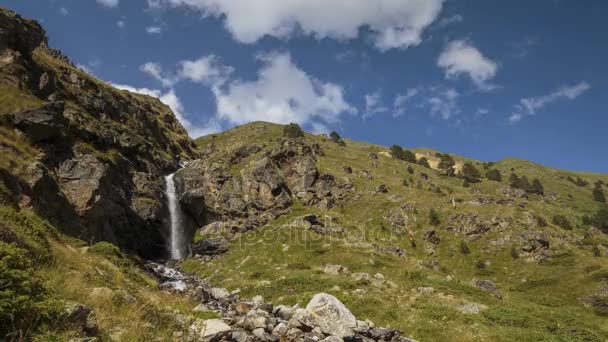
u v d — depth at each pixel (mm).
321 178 92250
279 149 94938
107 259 23312
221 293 21500
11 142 34500
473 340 20172
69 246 21344
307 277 39594
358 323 13641
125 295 11930
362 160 137500
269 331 12117
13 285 7418
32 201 28766
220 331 10461
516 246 72250
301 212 74500
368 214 84125
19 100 41250
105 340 8219
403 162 156875
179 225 68688
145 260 51406
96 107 68812
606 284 54750
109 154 57406
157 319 10727
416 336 20828
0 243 8211
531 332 22406
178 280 38469
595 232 87625
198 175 79500
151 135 88312
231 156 98000
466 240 76375
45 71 55562
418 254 71625
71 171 41969
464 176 153750
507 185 141000
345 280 37031
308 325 12109
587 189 181750
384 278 39344
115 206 49906
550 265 65438
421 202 89688
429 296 31766
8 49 48031
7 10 52438
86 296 10617
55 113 42875
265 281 40344
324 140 169500
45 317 7395
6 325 6812
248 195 77188
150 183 64312
